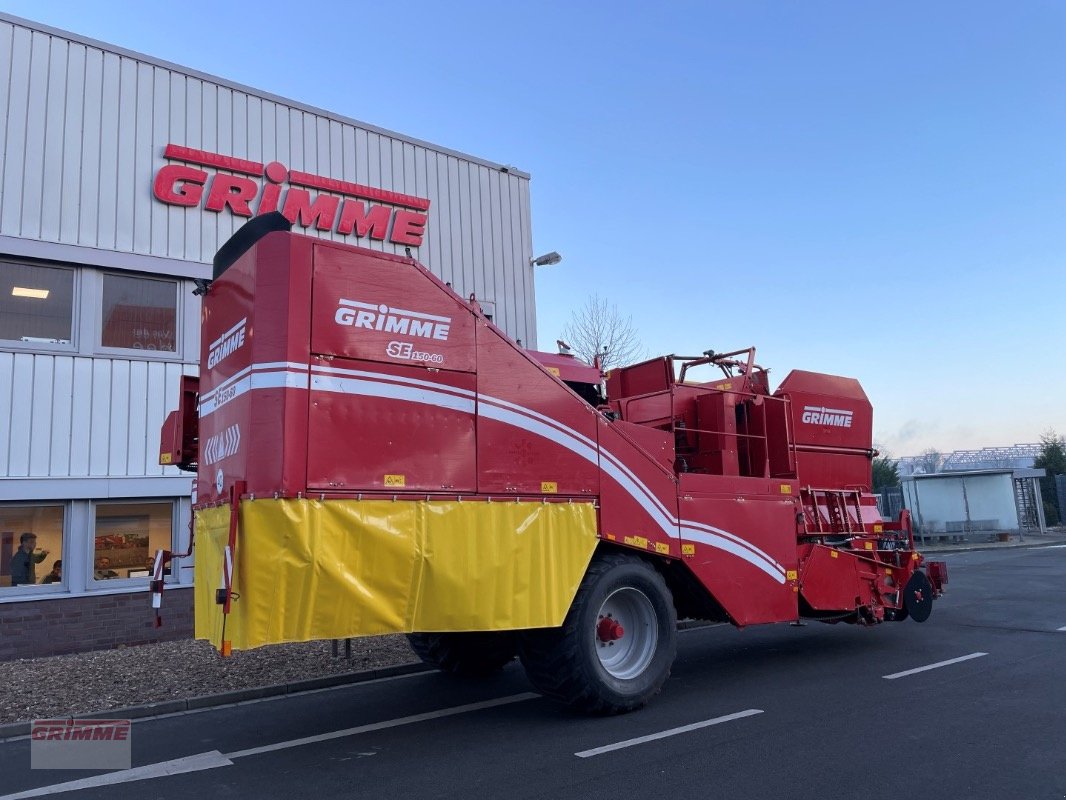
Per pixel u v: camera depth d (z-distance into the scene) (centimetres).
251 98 1274
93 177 1120
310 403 518
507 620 584
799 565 818
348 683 840
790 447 865
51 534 1070
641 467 693
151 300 1173
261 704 759
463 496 579
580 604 627
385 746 593
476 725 642
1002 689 706
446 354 587
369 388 546
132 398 1130
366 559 527
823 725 606
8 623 1009
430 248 1448
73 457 1076
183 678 838
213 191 1216
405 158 1438
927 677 766
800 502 848
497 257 1543
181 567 1144
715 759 530
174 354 1177
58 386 1077
